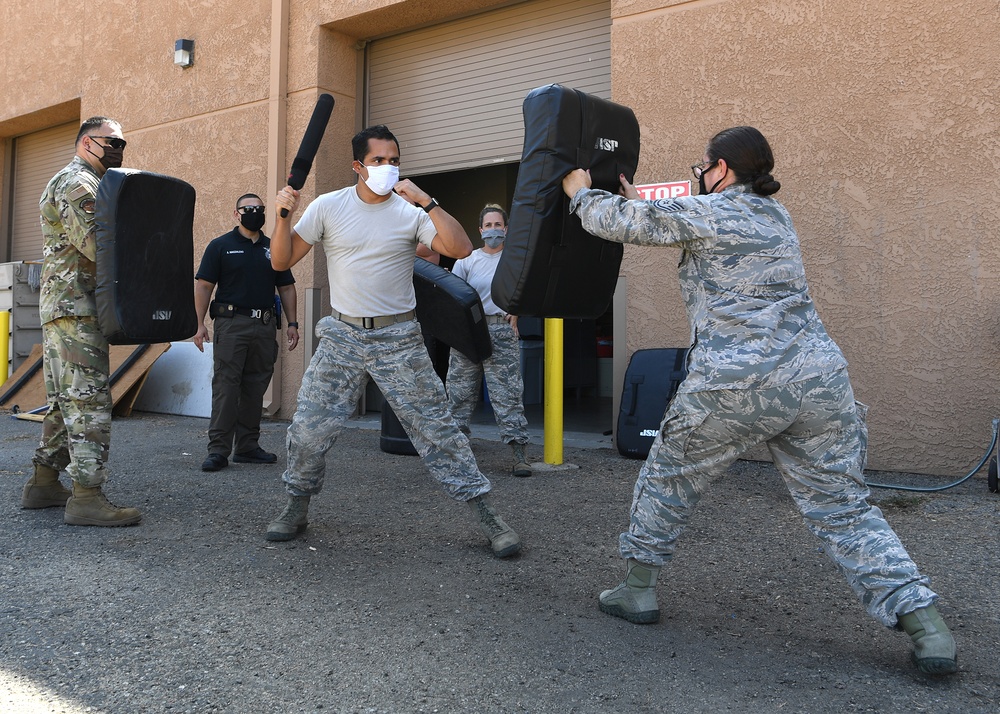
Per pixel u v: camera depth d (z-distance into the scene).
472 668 2.52
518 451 5.41
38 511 4.36
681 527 2.82
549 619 2.91
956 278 4.97
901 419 5.16
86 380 3.98
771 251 2.55
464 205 10.64
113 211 3.73
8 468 5.61
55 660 2.56
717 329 2.56
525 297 3.05
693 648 2.67
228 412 5.58
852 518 2.55
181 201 4.02
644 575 2.87
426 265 5.18
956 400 4.98
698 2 5.86
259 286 5.69
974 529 3.97
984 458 4.72
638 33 6.12
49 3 10.78
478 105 7.75
